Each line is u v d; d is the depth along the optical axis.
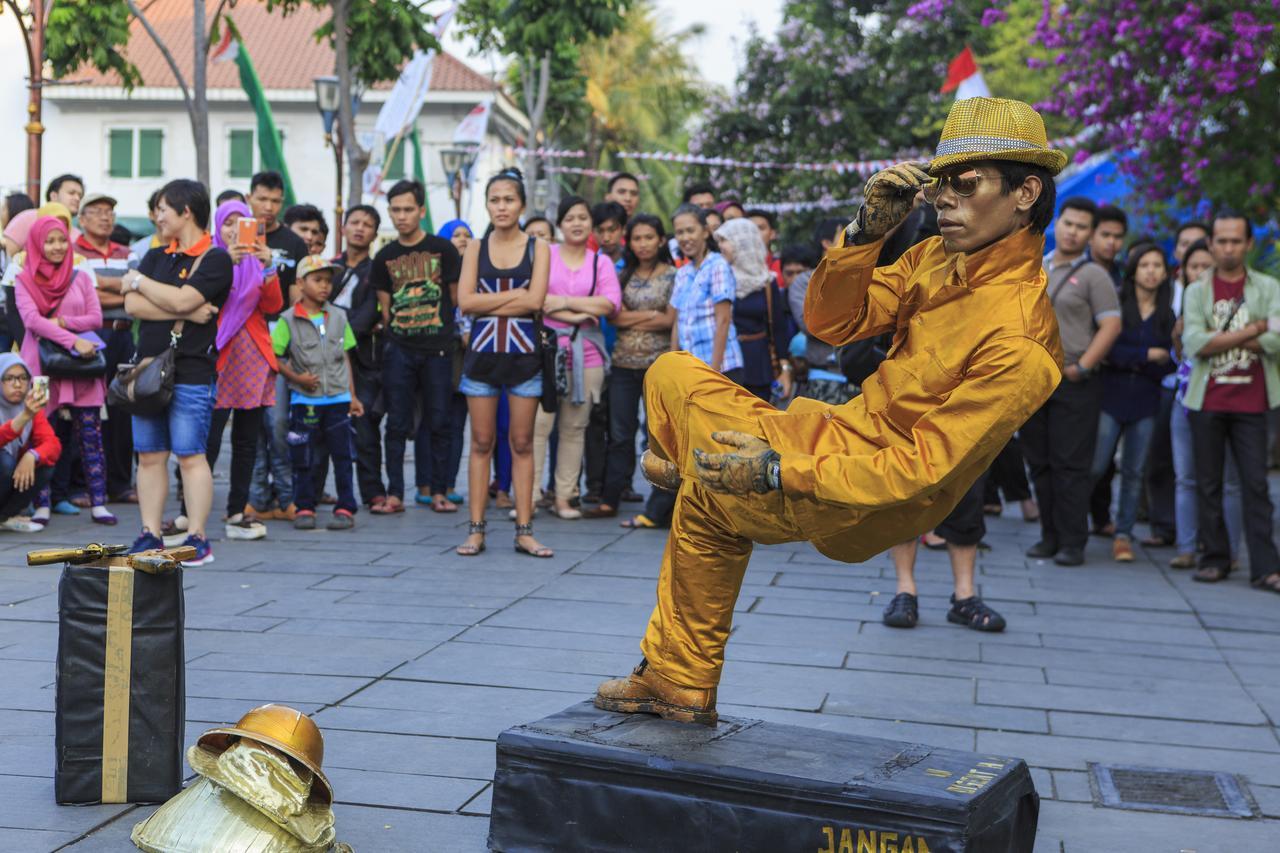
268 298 7.93
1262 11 12.91
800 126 33.25
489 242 7.64
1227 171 13.52
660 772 3.20
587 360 9.12
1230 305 7.61
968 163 2.94
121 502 9.51
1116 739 4.65
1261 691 5.32
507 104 33.47
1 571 6.86
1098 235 8.70
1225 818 3.92
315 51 32.78
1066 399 8.05
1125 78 13.89
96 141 32.06
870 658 5.64
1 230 9.50
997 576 7.75
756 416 3.18
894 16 33.31
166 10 34.12
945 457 2.84
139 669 3.67
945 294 3.01
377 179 18.88
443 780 3.94
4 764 3.99
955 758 3.28
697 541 3.40
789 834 3.07
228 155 32.03
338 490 8.59
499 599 6.50
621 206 9.95
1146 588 7.51
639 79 40.28
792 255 9.38
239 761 3.20
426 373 9.33
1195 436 7.81
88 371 8.28
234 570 7.07
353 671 5.10
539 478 9.55
